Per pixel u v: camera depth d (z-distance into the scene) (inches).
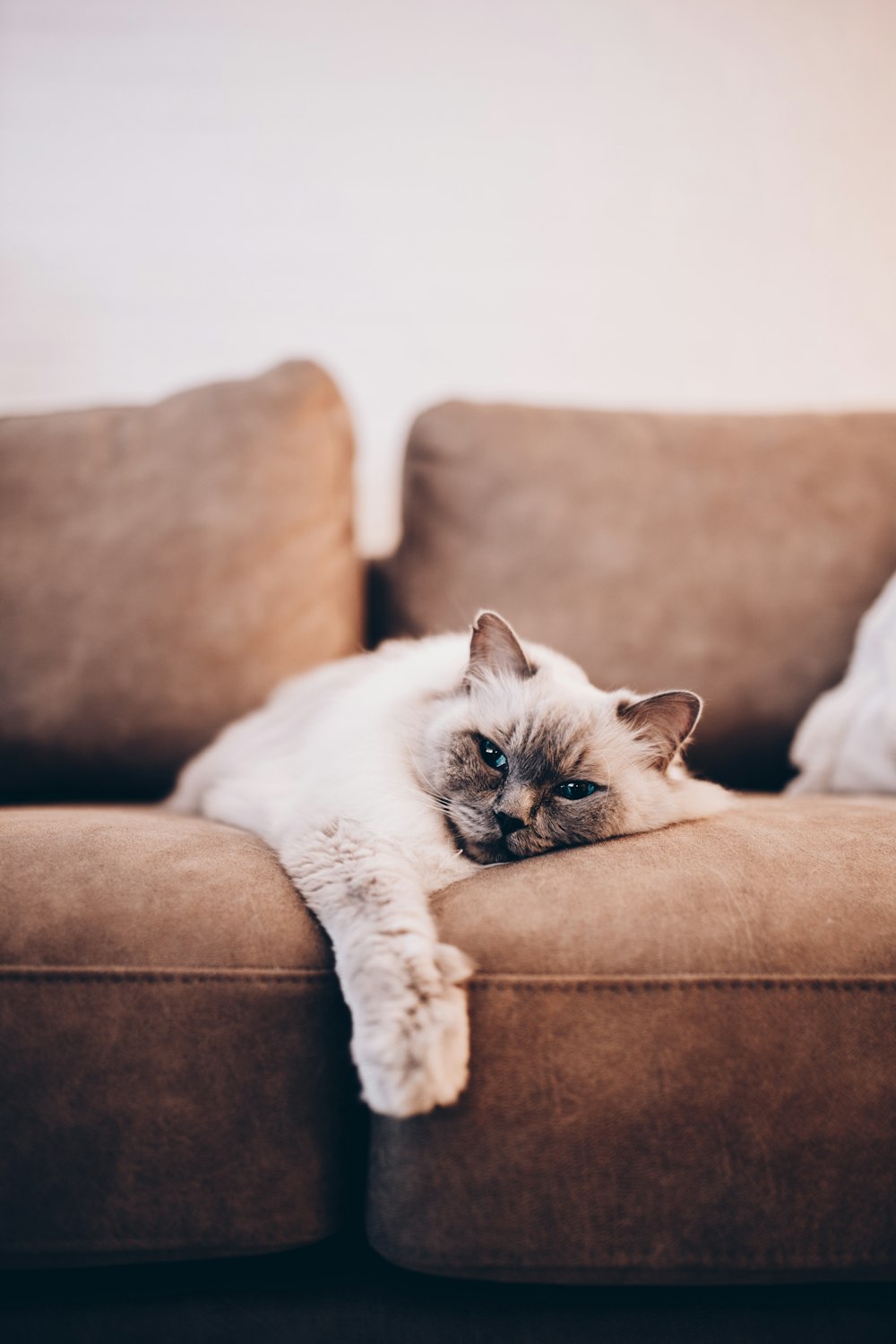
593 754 42.3
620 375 89.8
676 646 62.7
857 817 40.1
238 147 88.0
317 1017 31.5
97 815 43.5
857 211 89.0
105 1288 31.3
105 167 87.6
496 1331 31.3
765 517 64.7
